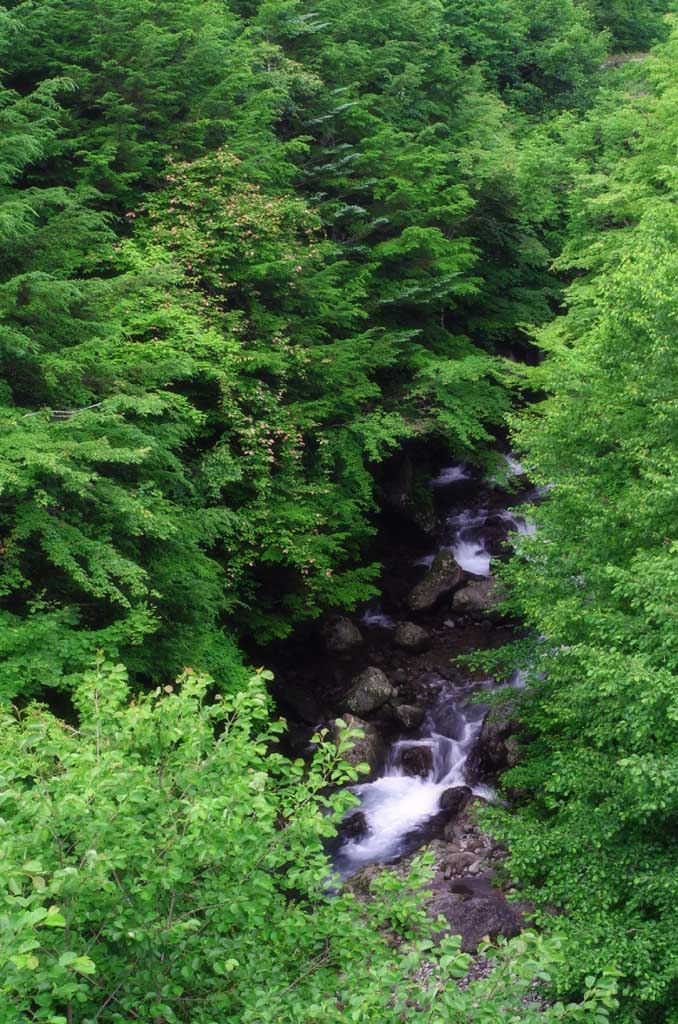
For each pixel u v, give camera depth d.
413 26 26.14
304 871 4.78
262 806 4.43
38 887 3.66
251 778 4.71
